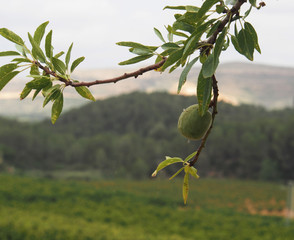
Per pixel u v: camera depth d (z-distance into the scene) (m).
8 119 161.12
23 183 54.09
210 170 116.88
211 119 1.63
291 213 45.84
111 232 25.73
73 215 38.50
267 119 128.62
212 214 46.69
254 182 107.62
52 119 1.74
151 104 171.25
